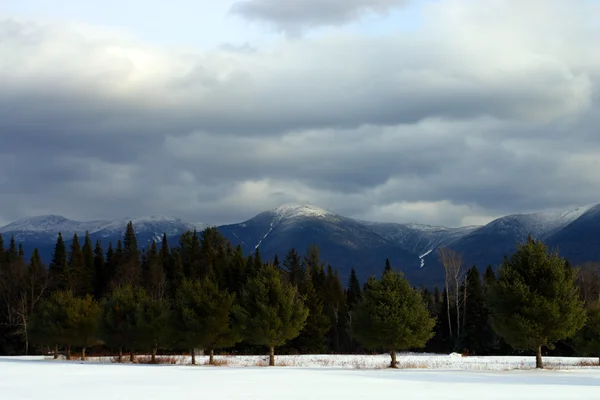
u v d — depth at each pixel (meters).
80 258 140.38
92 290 139.12
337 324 127.44
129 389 36.84
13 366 67.38
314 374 50.22
